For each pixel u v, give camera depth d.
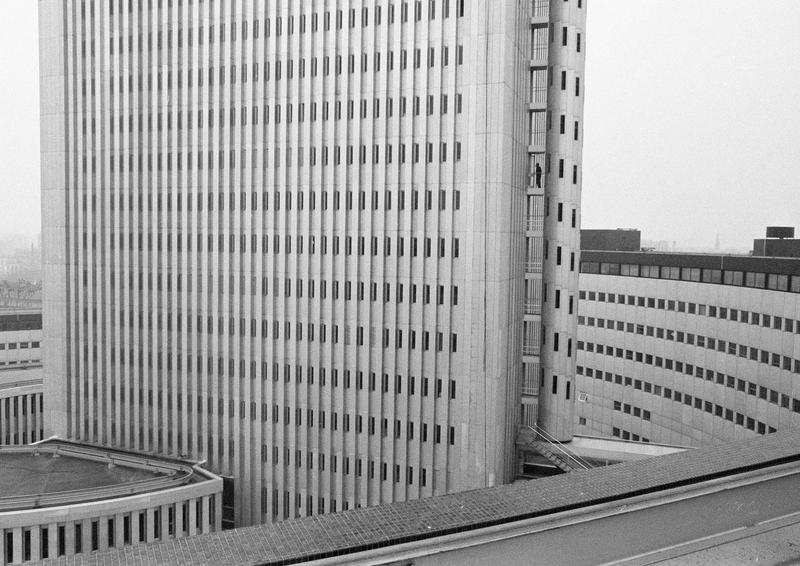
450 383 64.00
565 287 69.25
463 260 62.78
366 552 8.52
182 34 74.81
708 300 88.75
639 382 101.31
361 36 66.50
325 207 69.56
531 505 9.67
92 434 82.00
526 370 71.38
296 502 72.12
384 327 66.81
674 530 10.60
